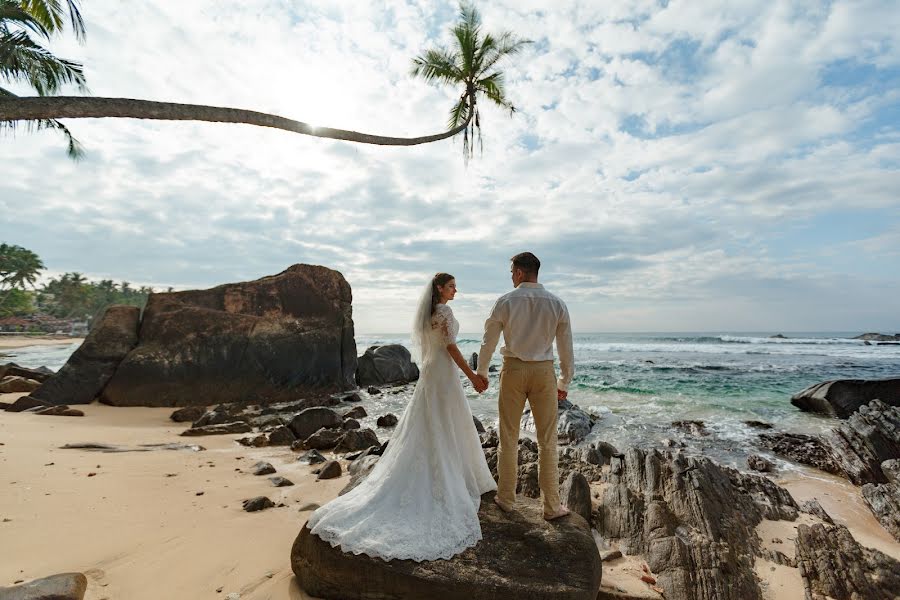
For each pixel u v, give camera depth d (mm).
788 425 9953
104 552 3273
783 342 42688
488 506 3580
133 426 9148
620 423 10047
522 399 3488
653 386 15602
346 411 11562
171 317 13406
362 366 18516
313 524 3084
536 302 3398
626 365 22734
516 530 3232
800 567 3613
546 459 3438
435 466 3375
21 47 14797
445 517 3148
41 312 103312
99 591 2793
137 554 3301
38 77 15469
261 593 2887
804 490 5902
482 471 3869
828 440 7441
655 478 5000
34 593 2455
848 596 3256
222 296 14727
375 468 3590
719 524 4141
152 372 12344
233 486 5133
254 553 3424
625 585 3295
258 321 14516
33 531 3473
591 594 2752
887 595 3238
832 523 4750
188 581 2988
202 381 12938
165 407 12117
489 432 7613
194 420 10328
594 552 3086
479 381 3602
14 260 84312
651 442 8414
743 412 11289
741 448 7984
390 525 3029
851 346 36375
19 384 13000
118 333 12977
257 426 9500
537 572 2805
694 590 3230
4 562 2992
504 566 2838
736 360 25500
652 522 4090
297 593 2906
